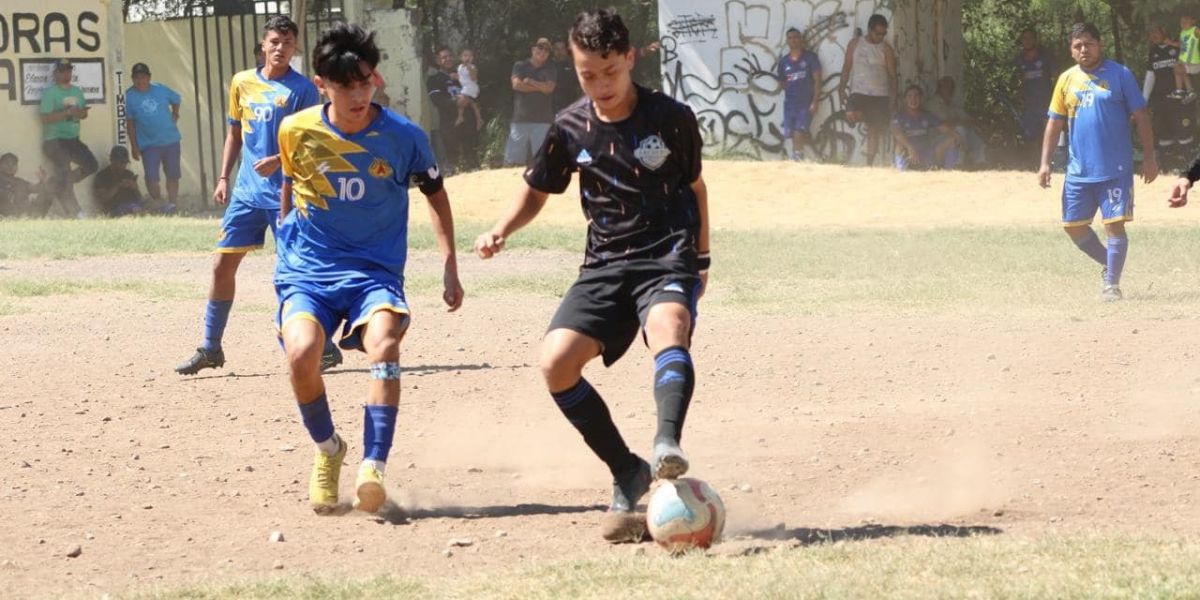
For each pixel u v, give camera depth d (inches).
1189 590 250.8
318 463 354.3
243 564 310.5
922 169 1465.3
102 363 582.9
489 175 1391.5
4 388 529.3
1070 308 687.1
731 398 499.8
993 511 342.6
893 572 271.4
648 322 301.4
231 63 1563.7
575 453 425.1
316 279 358.6
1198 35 1443.2
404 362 583.8
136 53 1664.6
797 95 1520.7
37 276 858.1
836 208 1248.8
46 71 1386.6
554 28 1873.8
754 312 696.4
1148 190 1268.5
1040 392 498.0
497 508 359.3
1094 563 273.6
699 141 310.7
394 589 278.8
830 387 516.4
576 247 1004.6
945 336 616.1
